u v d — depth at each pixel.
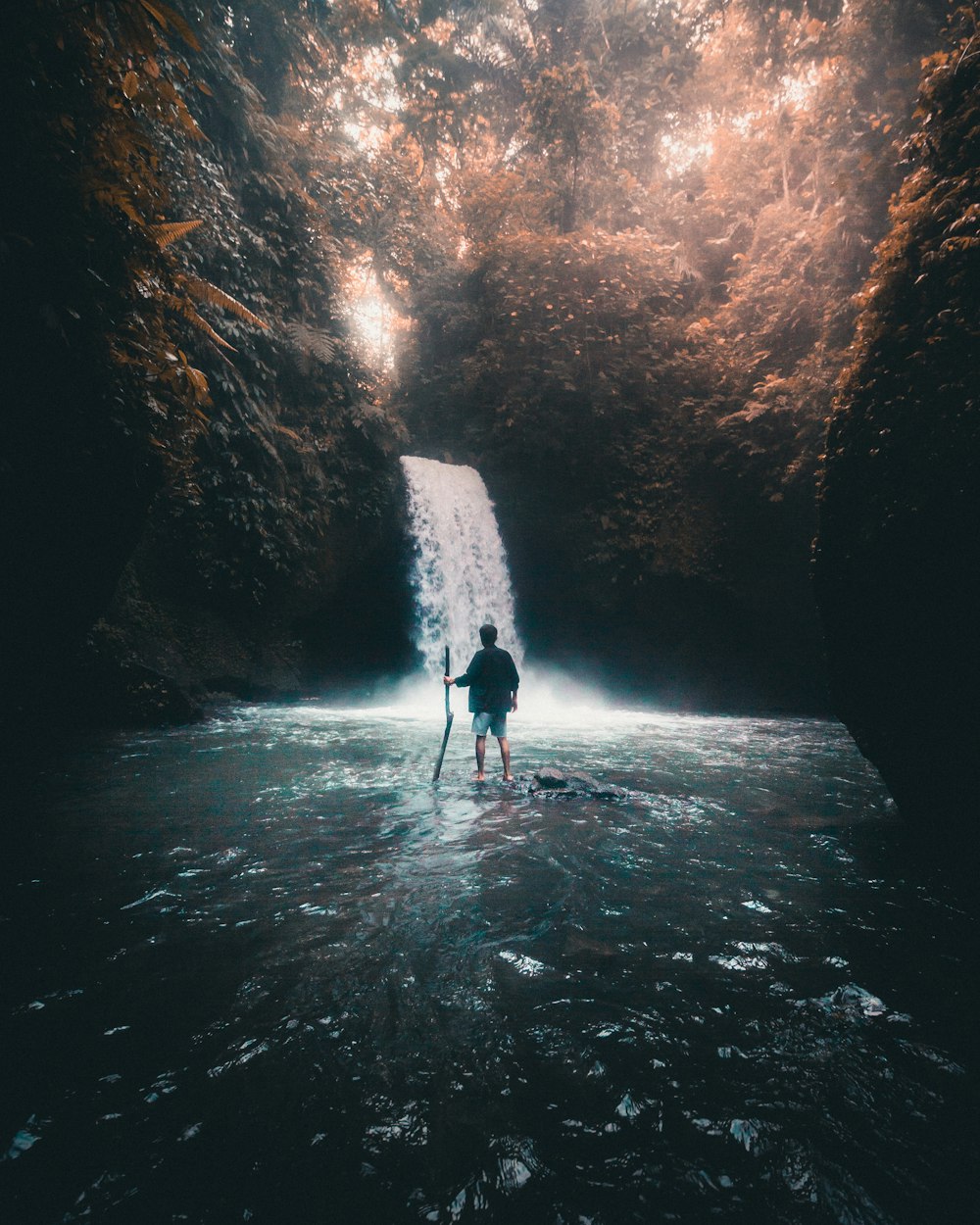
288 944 2.61
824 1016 2.14
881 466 3.88
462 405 17.16
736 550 14.07
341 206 14.77
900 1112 1.71
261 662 11.77
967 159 3.81
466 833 4.21
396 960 2.49
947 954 2.59
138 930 2.69
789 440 12.90
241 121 11.23
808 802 5.25
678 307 15.89
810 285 12.66
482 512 15.58
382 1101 1.72
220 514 10.77
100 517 4.12
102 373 3.74
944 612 3.47
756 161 14.79
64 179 3.24
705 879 3.42
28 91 3.02
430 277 17.41
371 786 5.54
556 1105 1.72
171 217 9.41
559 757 7.43
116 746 7.05
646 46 18.94
